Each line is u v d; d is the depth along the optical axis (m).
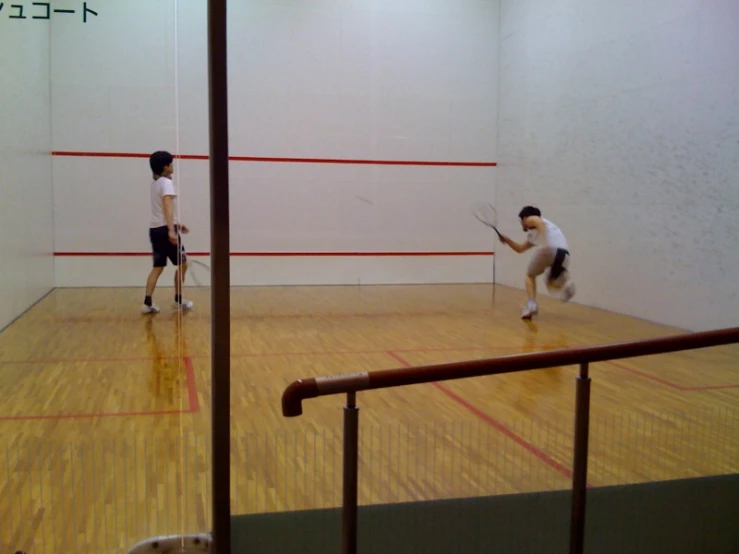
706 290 5.77
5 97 5.37
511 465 2.76
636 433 3.19
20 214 5.98
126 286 7.91
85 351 4.79
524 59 8.40
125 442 2.99
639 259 6.55
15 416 3.38
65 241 7.75
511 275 8.83
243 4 8.26
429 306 7.20
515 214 8.68
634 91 6.57
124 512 2.27
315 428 3.20
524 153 8.46
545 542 2.26
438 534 2.23
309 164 8.55
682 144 6.00
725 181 5.55
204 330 5.57
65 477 2.57
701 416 3.48
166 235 6.36
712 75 5.64
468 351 5.00
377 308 7.00
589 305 7.29
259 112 8.38
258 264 8.55
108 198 7.79
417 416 3.41
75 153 7.67
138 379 4.09
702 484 2.66
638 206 6.55
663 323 6.25
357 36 8.57
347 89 8.59
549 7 7.85
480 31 8.90
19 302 5.98
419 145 8.84
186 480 2.55
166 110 7.82
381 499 2.43
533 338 5.51
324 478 2.57
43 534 2.13
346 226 8.72
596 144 7.14
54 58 7.53
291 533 2.19
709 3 5.65
